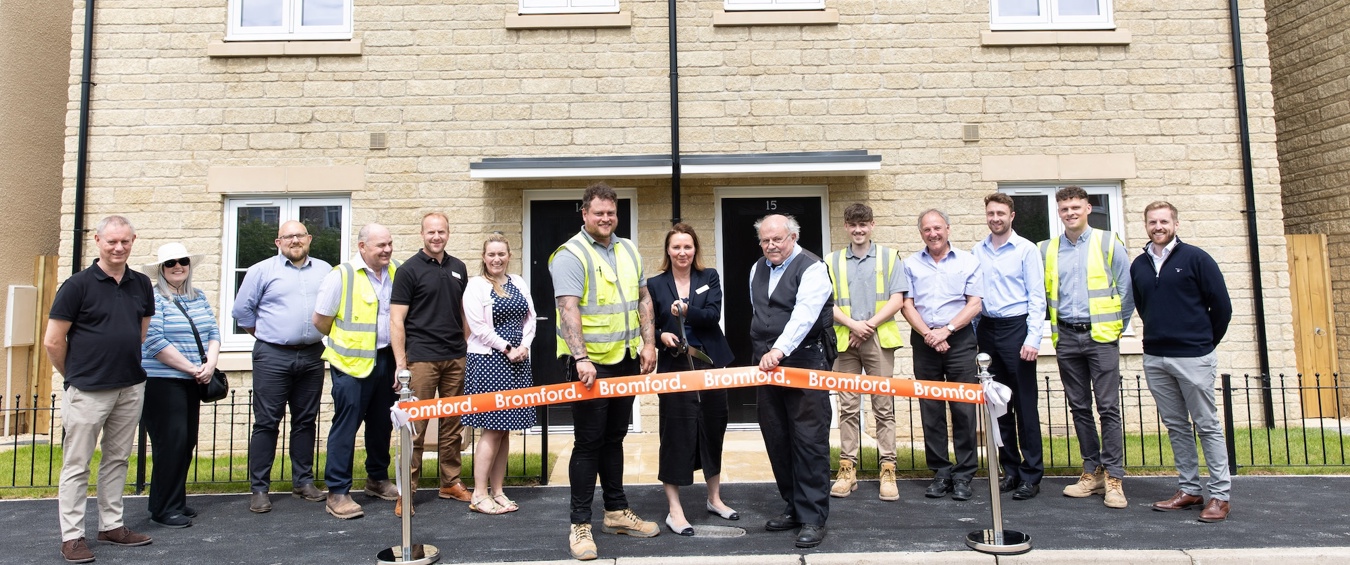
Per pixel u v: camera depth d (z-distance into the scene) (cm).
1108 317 535
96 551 461
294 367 560
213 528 508
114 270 468
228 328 806
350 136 813
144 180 803
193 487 612
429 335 549
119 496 479
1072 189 550
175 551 462
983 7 829
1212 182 816
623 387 444
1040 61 826
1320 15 925
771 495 571
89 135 805
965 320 545
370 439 581
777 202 833
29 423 895
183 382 526
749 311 827
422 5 826
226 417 791
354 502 543
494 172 775
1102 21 840
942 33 827
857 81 823
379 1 825
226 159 808
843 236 811
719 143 819
